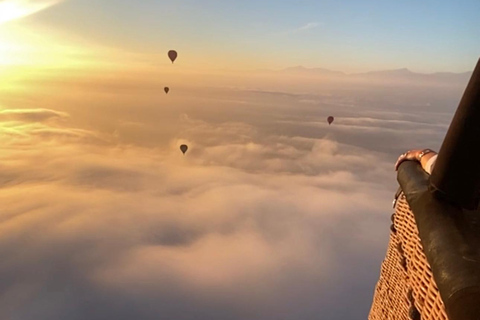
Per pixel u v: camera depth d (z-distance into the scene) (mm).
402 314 1599
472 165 970
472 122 919
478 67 890
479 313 818
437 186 1100
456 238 1009
